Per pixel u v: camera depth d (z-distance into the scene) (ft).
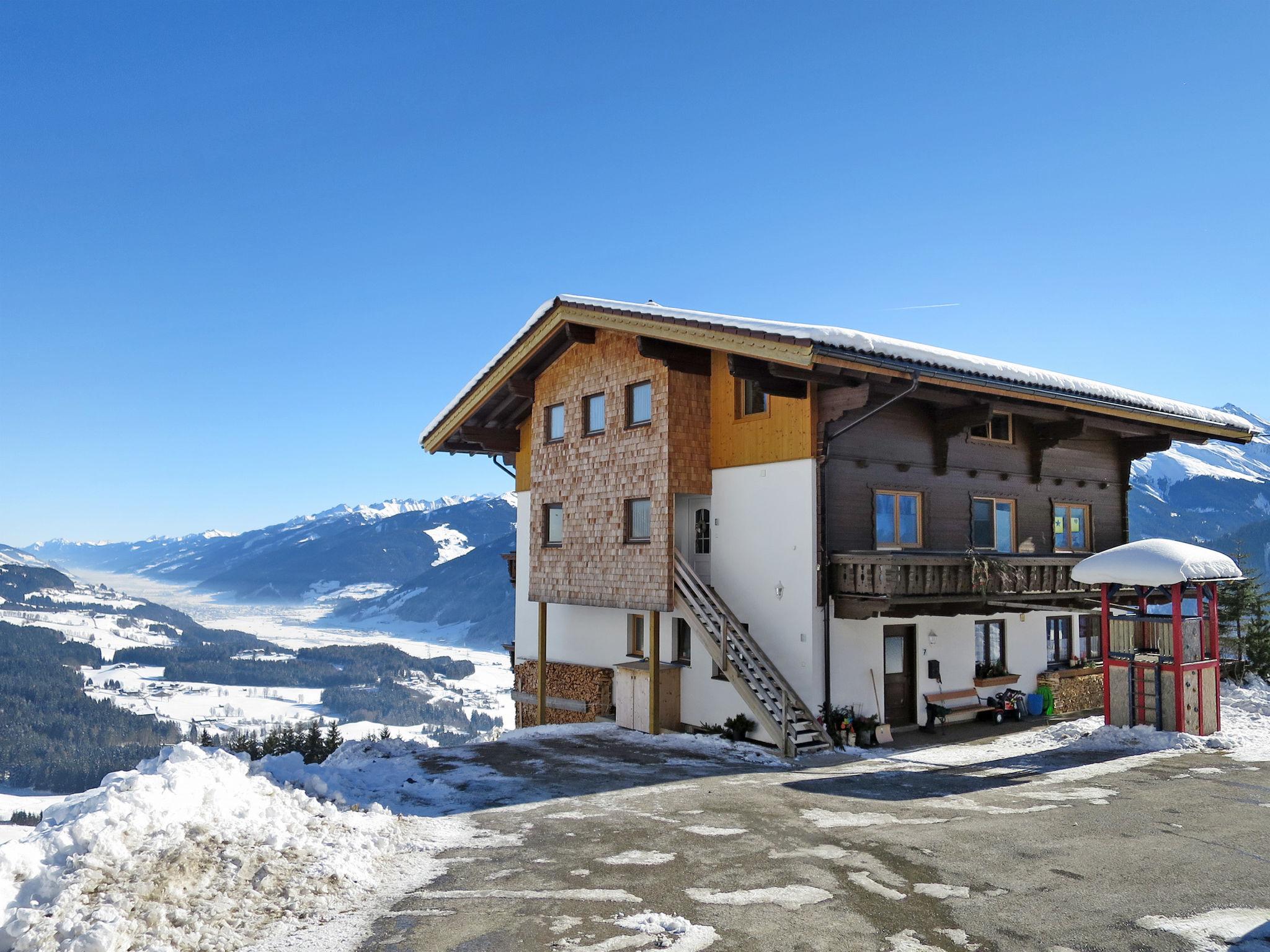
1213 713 53.06
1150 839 31.83
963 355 57.21
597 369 69.51
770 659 58.59
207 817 28.94
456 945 22.47
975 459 67.21
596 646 75.20
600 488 68.33
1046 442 70.59
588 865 29.30
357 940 22.77
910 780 44.14
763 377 55.62
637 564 64.08
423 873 28.48
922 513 63.21
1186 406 73.00
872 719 56.85
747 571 60.85
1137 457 79.20
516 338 73.20
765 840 32.14
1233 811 35.78
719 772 47.32
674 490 62.28
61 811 28.50
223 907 23.86
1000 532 69.00
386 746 55.67
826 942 22.68
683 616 61.72
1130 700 52.85
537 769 48.01
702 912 24.75
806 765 49.96
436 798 40.29
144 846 26.02
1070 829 33.30
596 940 22.81
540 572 74.13
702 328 55.67
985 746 55.11
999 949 22.30
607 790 42.22
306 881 26.16
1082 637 75.92
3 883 22.80
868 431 60.18
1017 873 28.07
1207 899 25.63
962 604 60.59
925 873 28.07
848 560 56.03
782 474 58.65
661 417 62.95
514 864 29.40
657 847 31.42
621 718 67.62
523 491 85.66
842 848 30.94
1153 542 53.67
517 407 83.25
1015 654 69.31
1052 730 56.18
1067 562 64.80
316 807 33.17
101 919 21.67
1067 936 23.07
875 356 51.52
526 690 82.79
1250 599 81.35
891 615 57.16
